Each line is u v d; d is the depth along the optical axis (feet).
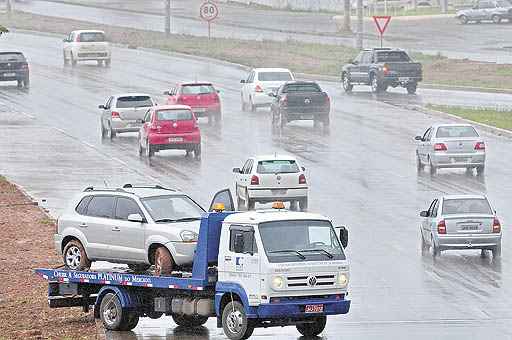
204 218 149.48
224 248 147.13
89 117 412.16
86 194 172.14
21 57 487.20
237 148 345.72
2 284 192.44
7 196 269.44
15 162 321.11
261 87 422.41
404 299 178.19
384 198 271.08
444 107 407.85
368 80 455.22
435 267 203.92
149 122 330.54
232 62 545.03
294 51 570.46
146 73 525.34
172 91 406.62
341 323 162.09
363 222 244.22
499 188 282.97
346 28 643.45
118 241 165.99
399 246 221.87
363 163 319.27
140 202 165.27
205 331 159.02
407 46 588.50
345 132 371.15
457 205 214.69
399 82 448.65
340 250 146.51
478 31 645.10
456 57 538.47
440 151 300.40
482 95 442.09
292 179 260.21
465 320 163.02
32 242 223.71
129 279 156.25
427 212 219.20
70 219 171.53
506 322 161.38
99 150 344.90
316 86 384.47
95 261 170.91
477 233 210.79
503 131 358.23
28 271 201.46
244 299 144.25
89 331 159.33
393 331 155.63
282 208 153.07
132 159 328.49
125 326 158.71
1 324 164.76
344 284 145.79
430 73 496.23
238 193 266.57
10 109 428.56
